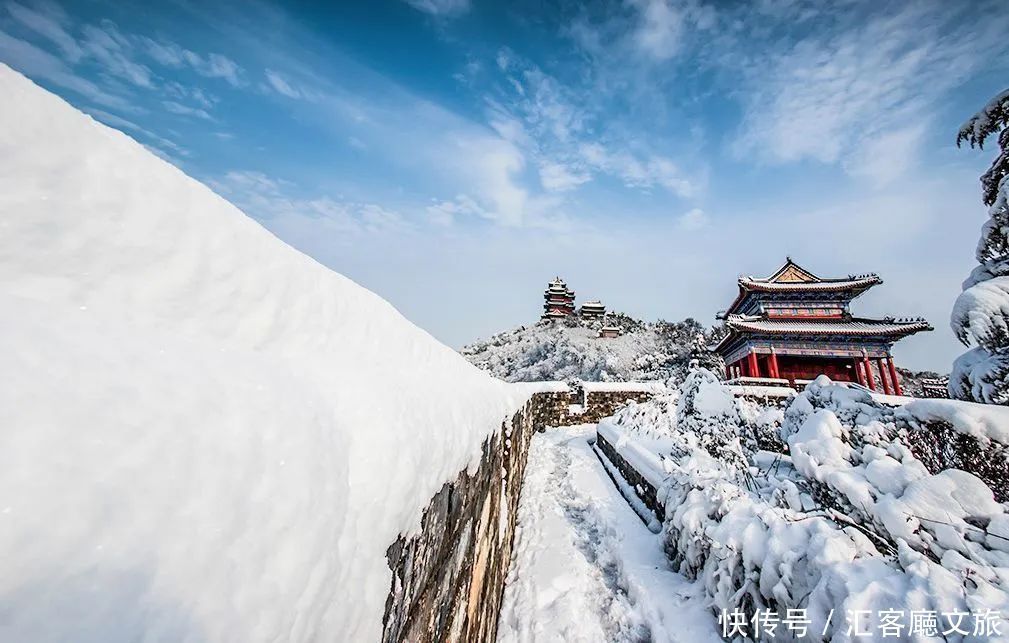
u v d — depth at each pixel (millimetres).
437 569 1476
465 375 3076
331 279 1551
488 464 3033
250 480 636
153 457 523
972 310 4859
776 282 22672
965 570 2463
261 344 1009
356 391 1120
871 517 3459
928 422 4523
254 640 542
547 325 61938
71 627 366
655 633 3443
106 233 763
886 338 19734
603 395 18375
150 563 462
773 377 20047
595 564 4848
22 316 558
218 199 1154
